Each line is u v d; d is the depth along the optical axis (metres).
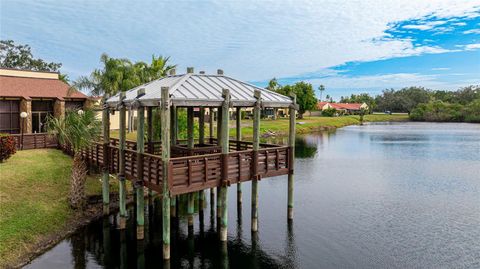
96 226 18.61
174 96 14.48
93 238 17.22
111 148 19.12
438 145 58.69
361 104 171.38
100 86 39.66
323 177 33.53
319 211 22.92
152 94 15.72
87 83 38.06
